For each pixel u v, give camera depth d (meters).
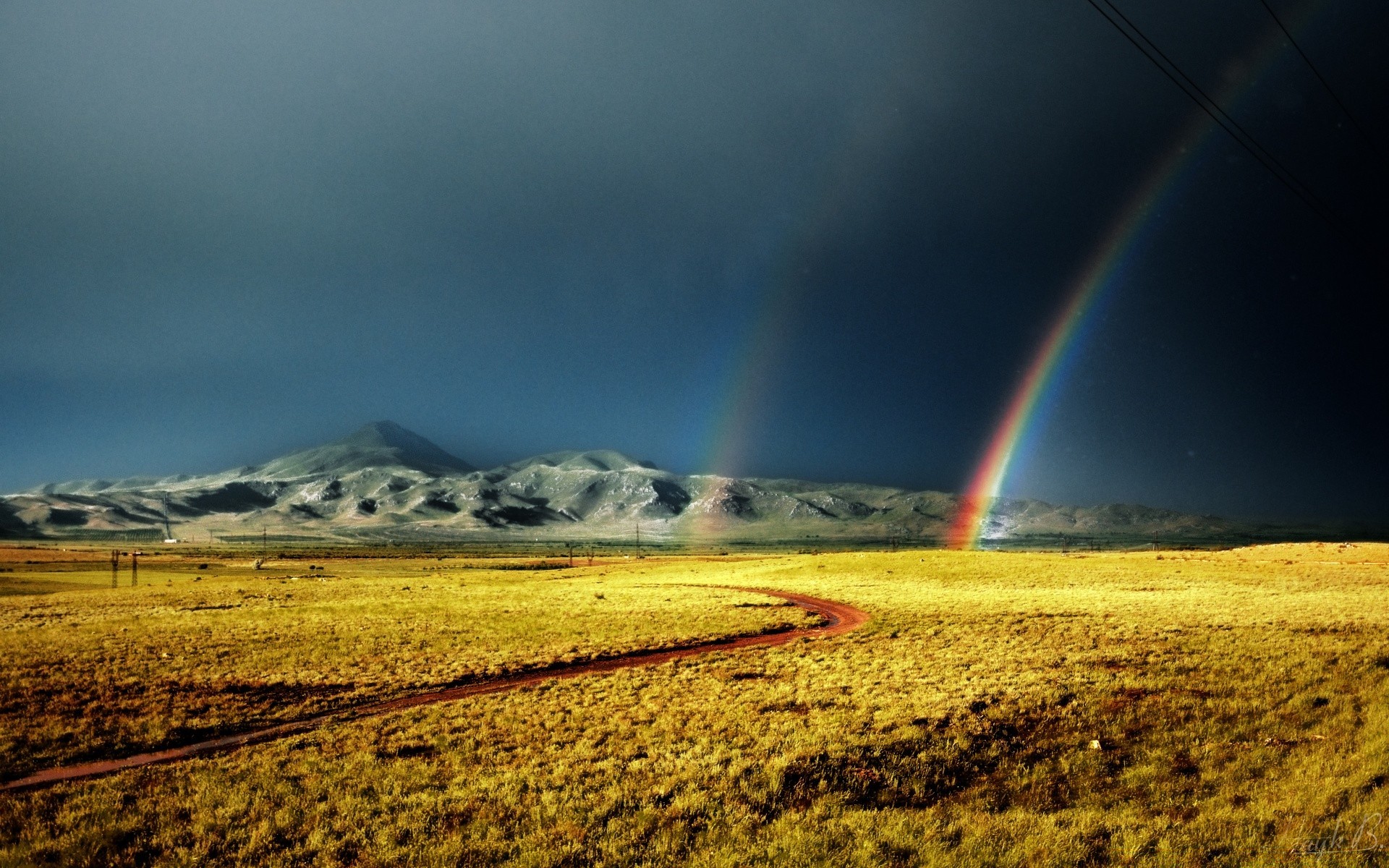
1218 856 14.01
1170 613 47.09
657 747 20.67
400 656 37.00
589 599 69.44
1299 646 32.66
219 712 25.88
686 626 49.12
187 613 58.09
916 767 18.77
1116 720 22.42
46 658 35.66
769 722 22.78
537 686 29.86
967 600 60.34
